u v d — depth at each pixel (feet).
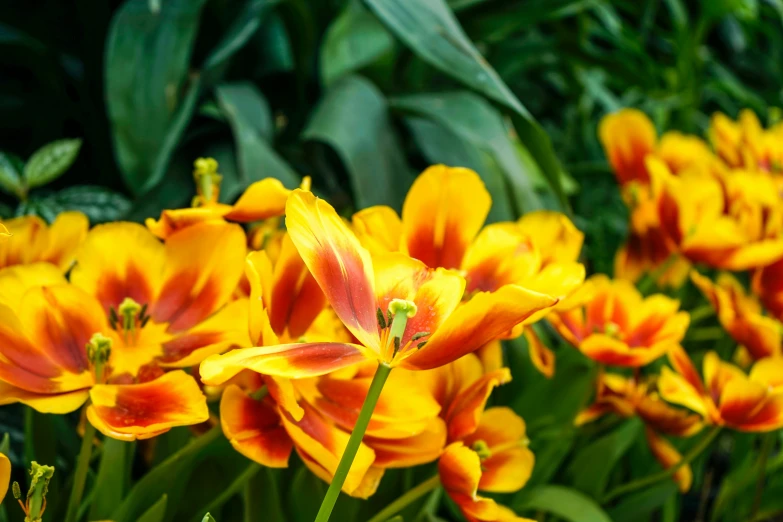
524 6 5.55
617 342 3.41
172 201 4.73
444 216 3.20
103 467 3.11
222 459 3.28
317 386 3.02
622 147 4.84
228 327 3.11
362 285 2.79
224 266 3.11
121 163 4.66
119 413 2.88
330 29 5.38
